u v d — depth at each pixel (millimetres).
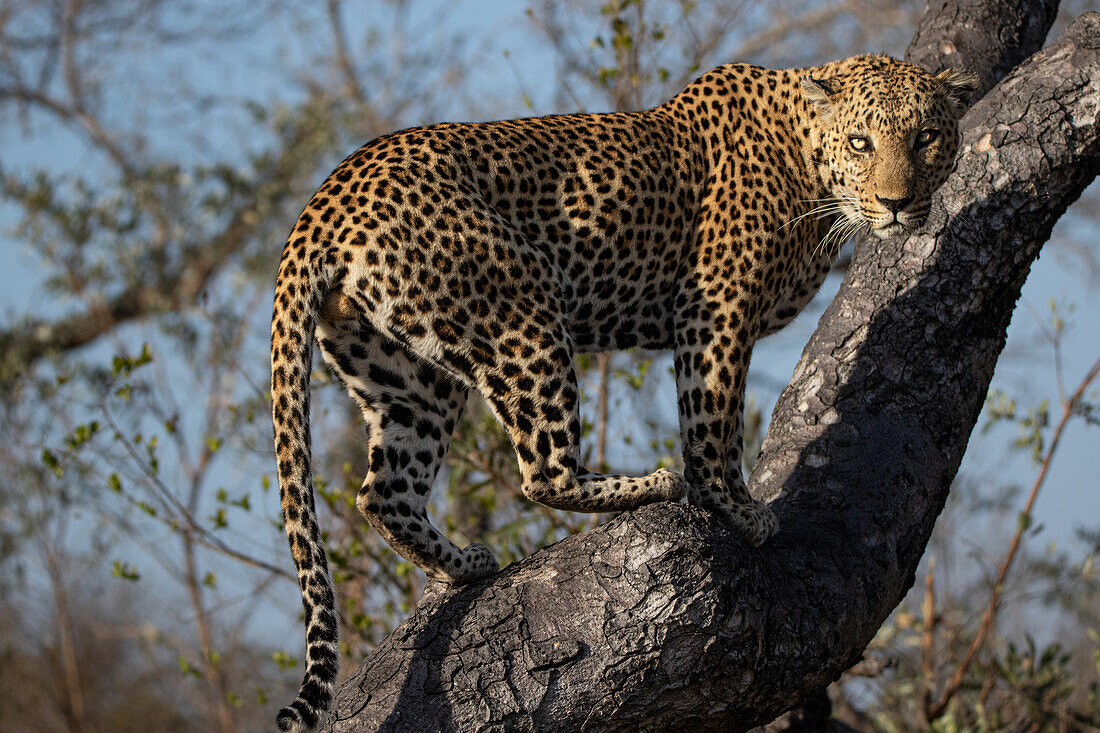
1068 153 9344
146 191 25297
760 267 8844
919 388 8906
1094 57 9484
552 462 7980
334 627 6996
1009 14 11461
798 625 7344
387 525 8383
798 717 10055
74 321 26609
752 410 13977
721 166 8898
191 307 22859
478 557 8633
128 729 24078
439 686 6703
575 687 6723
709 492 8430
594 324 8758
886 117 8914
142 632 20203
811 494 8484
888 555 8109
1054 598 14594
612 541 7023
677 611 6781
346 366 8242
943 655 13094
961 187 9398
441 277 7602
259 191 24938
